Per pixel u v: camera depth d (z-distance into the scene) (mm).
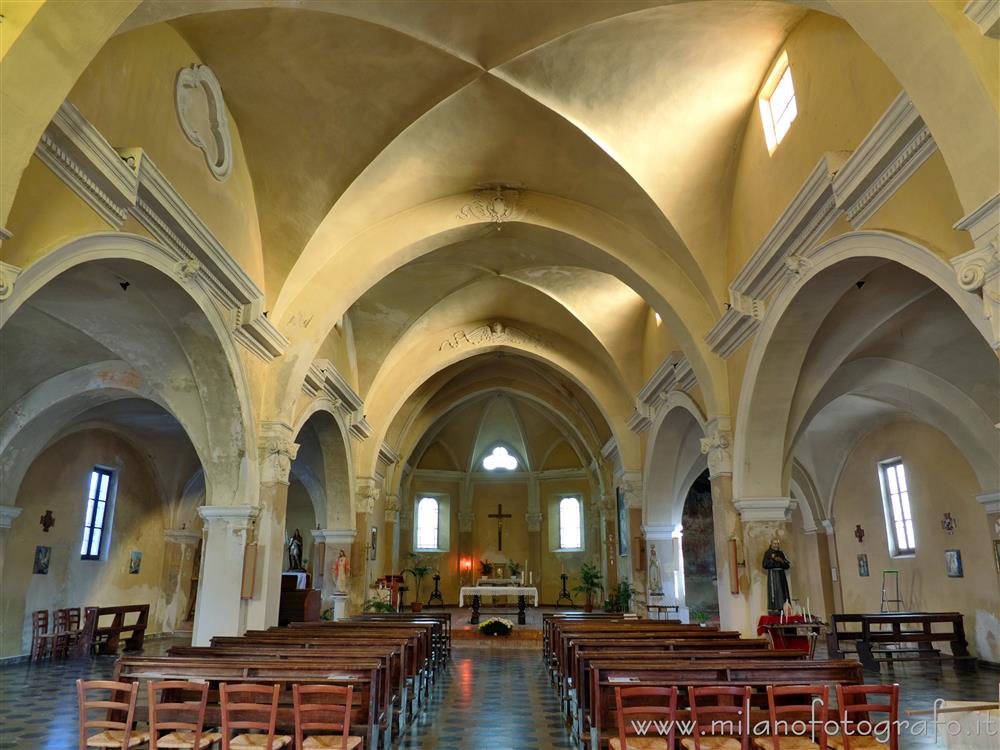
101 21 4730
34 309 9766
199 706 5375
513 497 30062
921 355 11820
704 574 24344
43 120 4531
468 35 8539
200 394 9812
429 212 11828
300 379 11148
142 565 17141
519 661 14070
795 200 7816
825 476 18406
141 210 7148
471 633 18703
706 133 10234
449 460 29922
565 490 29453
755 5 8039
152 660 6379
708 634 9641
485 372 23328
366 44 8453
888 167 6277
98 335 9211
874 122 6652
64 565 14555
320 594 15703
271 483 10547
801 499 19188
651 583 16766
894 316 10281
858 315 9539
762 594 10234
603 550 23594
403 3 7820
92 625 14164
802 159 8219
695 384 12906
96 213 6457
